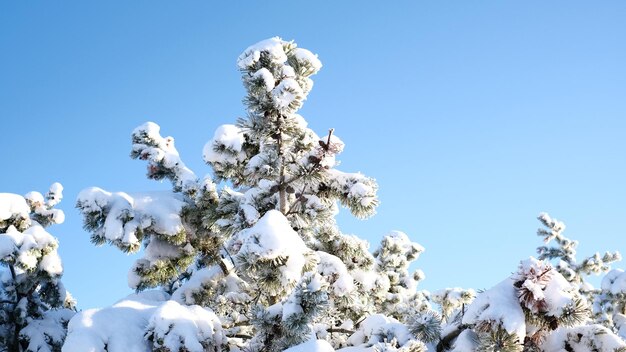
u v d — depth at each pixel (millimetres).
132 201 10719
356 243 9828
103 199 10375
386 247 13883
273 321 6367
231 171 9398
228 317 8516
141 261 10953
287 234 6844
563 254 18688
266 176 8477
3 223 10852
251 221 8422
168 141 13016
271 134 8812
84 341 5645
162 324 5895
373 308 10172
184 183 11414
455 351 5223
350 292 7973
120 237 9906
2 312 10758
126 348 5730
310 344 4938
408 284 14602
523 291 4859
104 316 6082
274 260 6656
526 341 5113
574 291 4953
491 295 4984
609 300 16094
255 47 8594
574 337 5109
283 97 8359
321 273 8031
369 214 8844
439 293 11117
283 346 6094
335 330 8078
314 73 9148
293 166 8570
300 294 6047
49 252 10688
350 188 8852
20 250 10203
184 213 10781
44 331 10688
